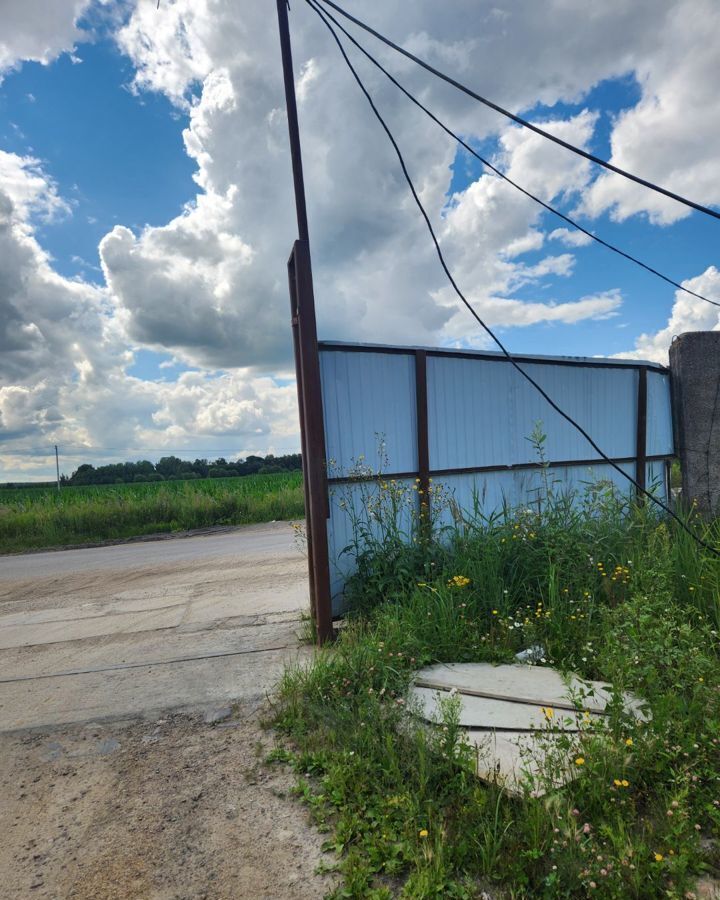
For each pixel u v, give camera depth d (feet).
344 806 8.76
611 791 8.24
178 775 10.31
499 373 21.44
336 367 18.10
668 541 17.81
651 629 12.29
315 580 16.38
